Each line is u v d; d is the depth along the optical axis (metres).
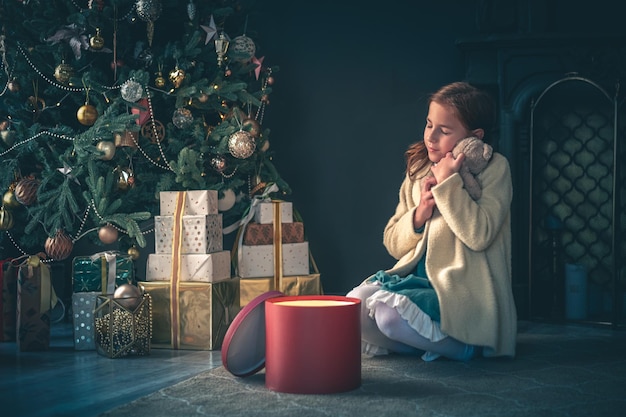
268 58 3.66
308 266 2.91
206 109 3.10
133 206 3.11
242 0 3.47
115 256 2.64
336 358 1.90
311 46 3.64
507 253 2.42
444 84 3.54
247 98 3.10
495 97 3.36
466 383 2.02
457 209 2.29
